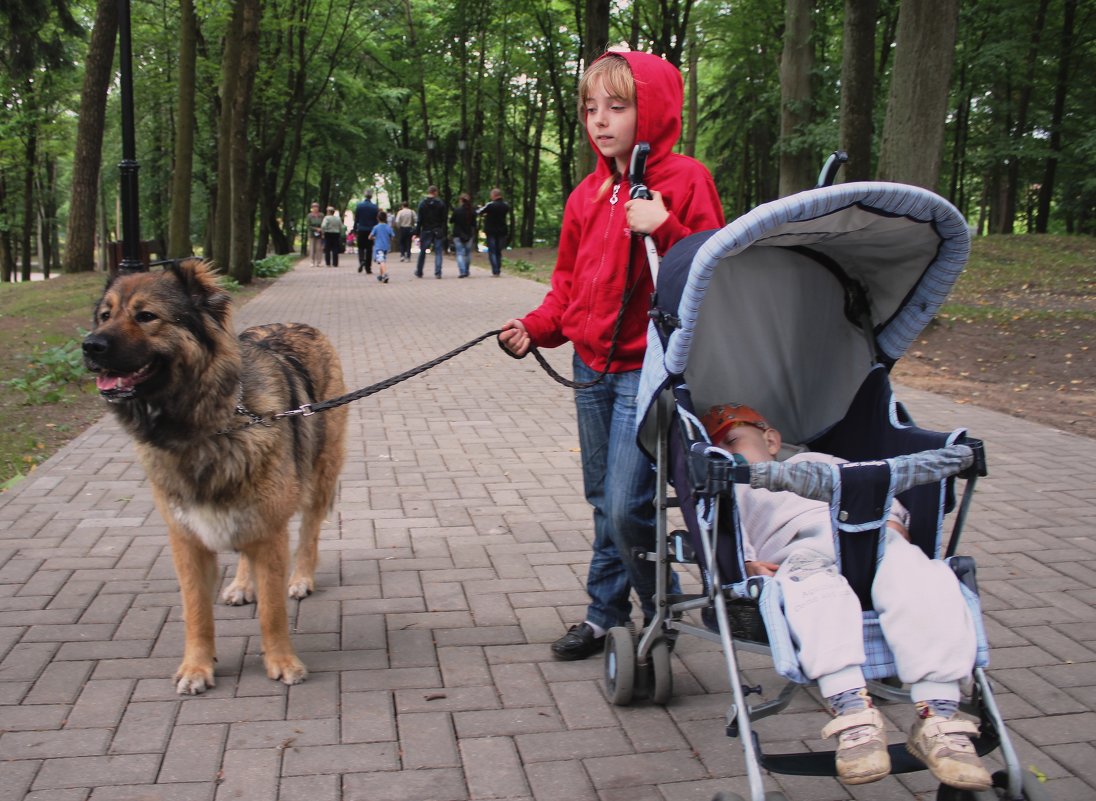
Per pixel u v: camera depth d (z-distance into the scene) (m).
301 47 29.42
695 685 3.73
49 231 46.31
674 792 2.99
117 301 3.27
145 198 37.72
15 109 29.97
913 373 10.45
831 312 3.55
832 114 18.42
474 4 34.75
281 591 3.69
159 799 2.89
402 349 12.25
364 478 6.48
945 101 11.52
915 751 2.41
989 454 7.04
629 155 3.44
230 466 3.45
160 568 4.79
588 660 3.91
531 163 49.84
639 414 3.18
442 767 3.10
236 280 21.45
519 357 3.85
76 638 4.00
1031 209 39.22
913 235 3.10
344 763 3.11
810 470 2.59
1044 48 27.58
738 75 33.53
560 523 5.56
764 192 40.56
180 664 3.75
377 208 26.83
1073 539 5.29
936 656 2.41
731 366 3.54
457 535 5.36
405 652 3.96
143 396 3.34
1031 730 3.34
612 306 3.47
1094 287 18.09
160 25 29.02
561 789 2.99
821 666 2.42
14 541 5.14
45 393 9.00
